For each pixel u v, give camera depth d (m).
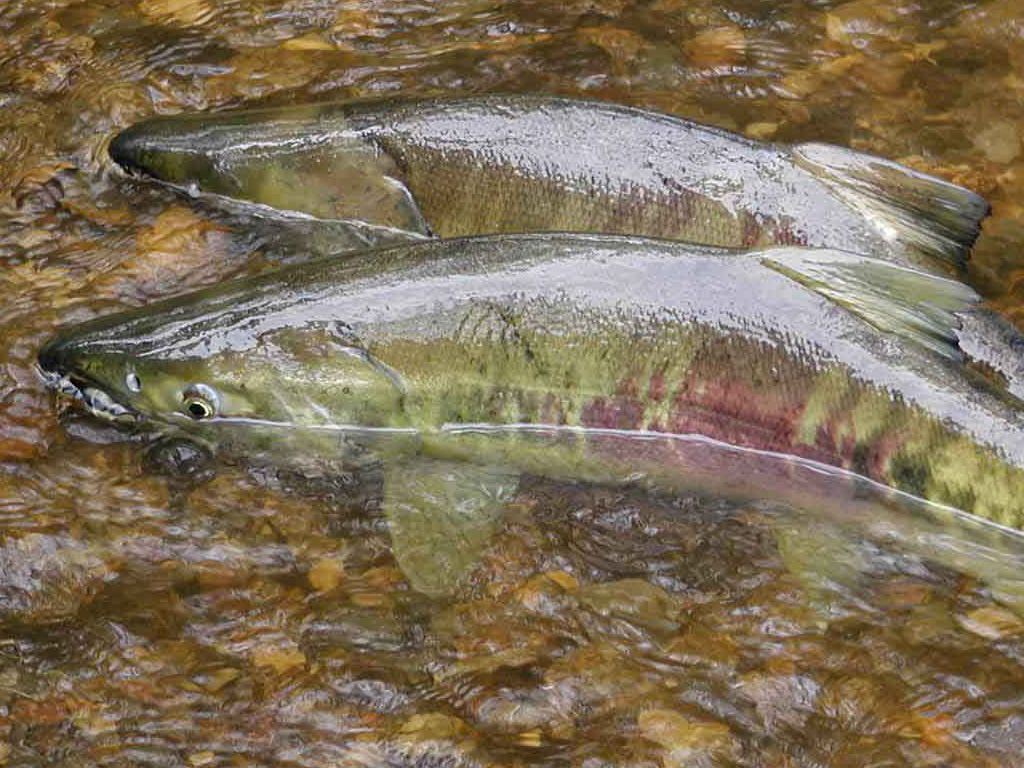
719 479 7.09
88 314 7.93
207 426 7.22
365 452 7.23
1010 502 6.66
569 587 6.77
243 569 6.83
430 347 6.99
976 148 9.38
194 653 6.45
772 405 6.92
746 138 8.29
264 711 6.22
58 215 8.56
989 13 10.23
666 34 10.06
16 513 6.99
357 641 6.52
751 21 10.20
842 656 6.52
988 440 6.69
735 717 6.26
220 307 7.15
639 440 7.07
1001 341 7.61
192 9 10.10
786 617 6.67
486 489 7.17
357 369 7.01
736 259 7.04
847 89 9.77
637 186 8.20
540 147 8.35
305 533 7.00
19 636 6.48
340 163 8.50
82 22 9.99
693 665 6.47
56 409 7.41
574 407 7.04
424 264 7.16
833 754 6.12
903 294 6.81
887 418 6.81
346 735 6.12
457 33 10.02
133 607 6.61
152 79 9.54
